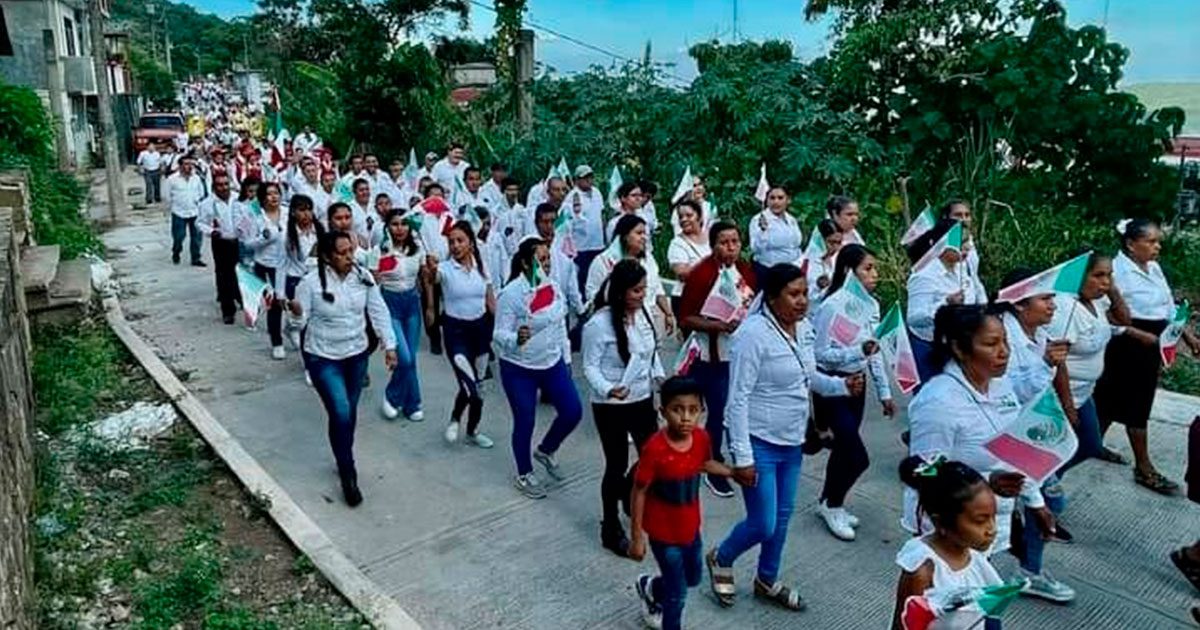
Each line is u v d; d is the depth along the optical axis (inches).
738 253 231.9
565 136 603.8
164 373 329.4
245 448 271.9
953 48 500.1
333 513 230.7
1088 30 465.4
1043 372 183.0
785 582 197.6
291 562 204.8
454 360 269.3
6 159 625.9
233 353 368.8
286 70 1264.8
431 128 812.0
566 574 201.9
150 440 272.5
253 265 376.2
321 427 289.9
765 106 515.5
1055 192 462.0
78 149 1155.3
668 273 486.3
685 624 181.8
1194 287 417.1
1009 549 189.8
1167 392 300.0
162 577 195.9
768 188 385.1
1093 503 230.4
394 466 259.1
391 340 244.1
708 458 167.3
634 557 164.9
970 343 147.3
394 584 198.2
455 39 1010.7
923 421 151.6
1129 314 226.2
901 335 195.6
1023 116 465.4
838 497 215.8
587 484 247.9
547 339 232.1
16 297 272.8
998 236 416.8
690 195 347.6
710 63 571.5
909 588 121.6
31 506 207.2
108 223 725.3
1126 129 451.8
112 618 180.9
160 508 228.2
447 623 183.6
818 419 211.6
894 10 558.6
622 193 345.4
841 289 209.3
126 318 423.5
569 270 329.4
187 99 2336.4
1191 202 501.7
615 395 199.5
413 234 293.7
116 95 1279.5
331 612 185.5
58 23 1065.5
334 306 229.0
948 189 469.1
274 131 935.7
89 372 324.5
